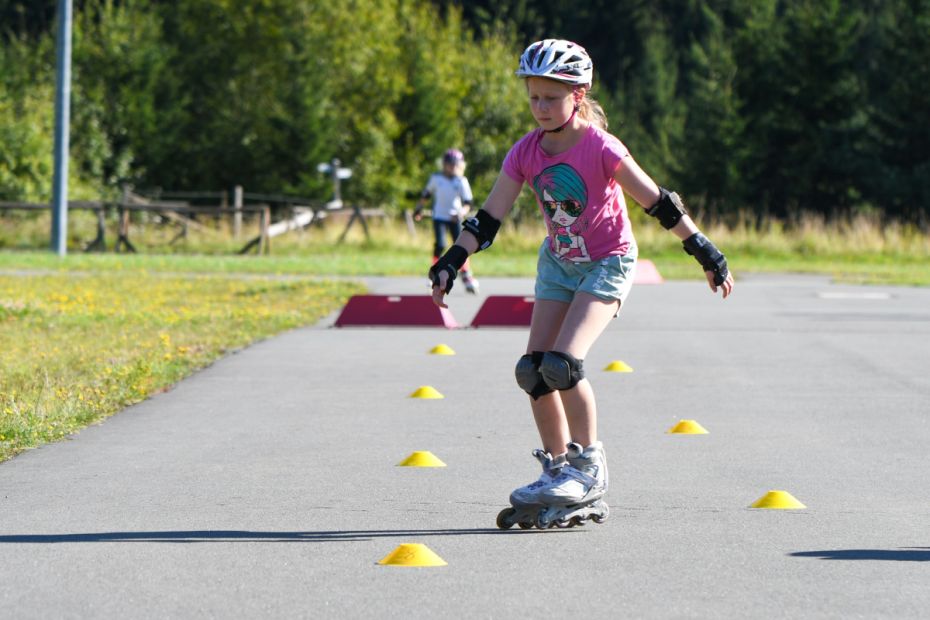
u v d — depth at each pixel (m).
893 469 10.04
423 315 21.14
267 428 11.76
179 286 27.59
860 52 79.31
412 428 11.81
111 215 50.84
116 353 16.09
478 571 7.07
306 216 50.41
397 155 66.12
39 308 21.30
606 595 6.61
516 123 69.88
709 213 74.00
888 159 69.12
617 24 111.50
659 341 19.03
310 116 62.81
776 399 13.61
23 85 59.91
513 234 46.56
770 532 7.99
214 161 64.19
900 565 7.21
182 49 68.31
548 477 8.08
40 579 6.92
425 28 68.75
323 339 19.16
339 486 9.34
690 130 79.25
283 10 65.38
